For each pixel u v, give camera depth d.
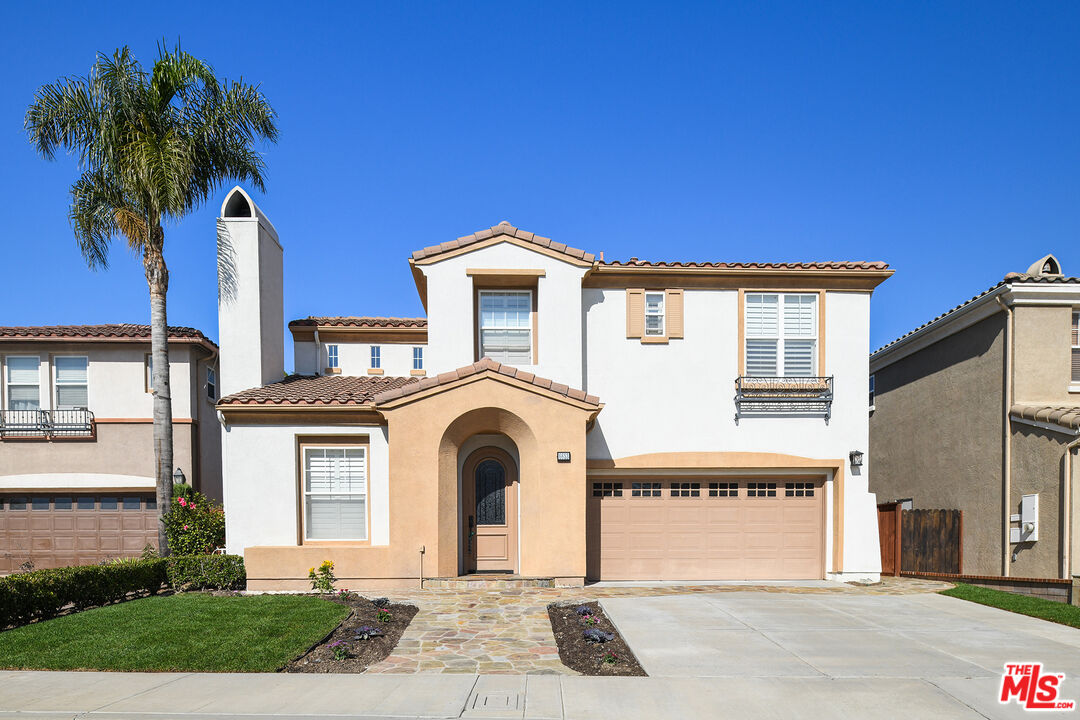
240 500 12.26
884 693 6.52
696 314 13.69
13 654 7.68
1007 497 12.82
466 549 12.92
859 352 13.66
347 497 12.55
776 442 13.47
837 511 13.39
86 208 14.03
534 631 9.09
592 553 13.47
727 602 10.83
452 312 13.10
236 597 10.90
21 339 16.52
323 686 6.75
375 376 16.20
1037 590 11.12
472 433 12.71
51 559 16.75
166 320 13.82
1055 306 12.83
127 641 8.16
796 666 7.38
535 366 13.27
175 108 13.73
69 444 16.84
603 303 13.68
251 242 13.73
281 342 15.02
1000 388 13.09
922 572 14.23
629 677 7.04
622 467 13.33
